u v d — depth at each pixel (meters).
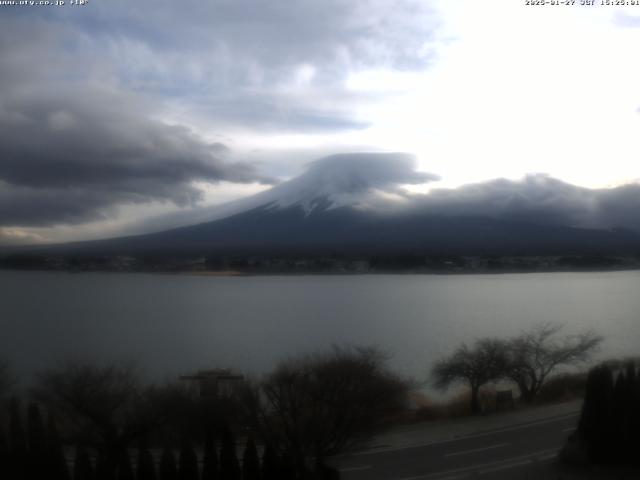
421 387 46.47
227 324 102.44
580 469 27.70
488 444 31.52
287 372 36.16
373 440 32.16
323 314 118.62
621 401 28.11
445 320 104.06
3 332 92.25
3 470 23.72
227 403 32.56
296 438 28.34
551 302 137.25
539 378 45.53
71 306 138.88
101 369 47.16
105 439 29.67
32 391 35.25
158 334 89.50
